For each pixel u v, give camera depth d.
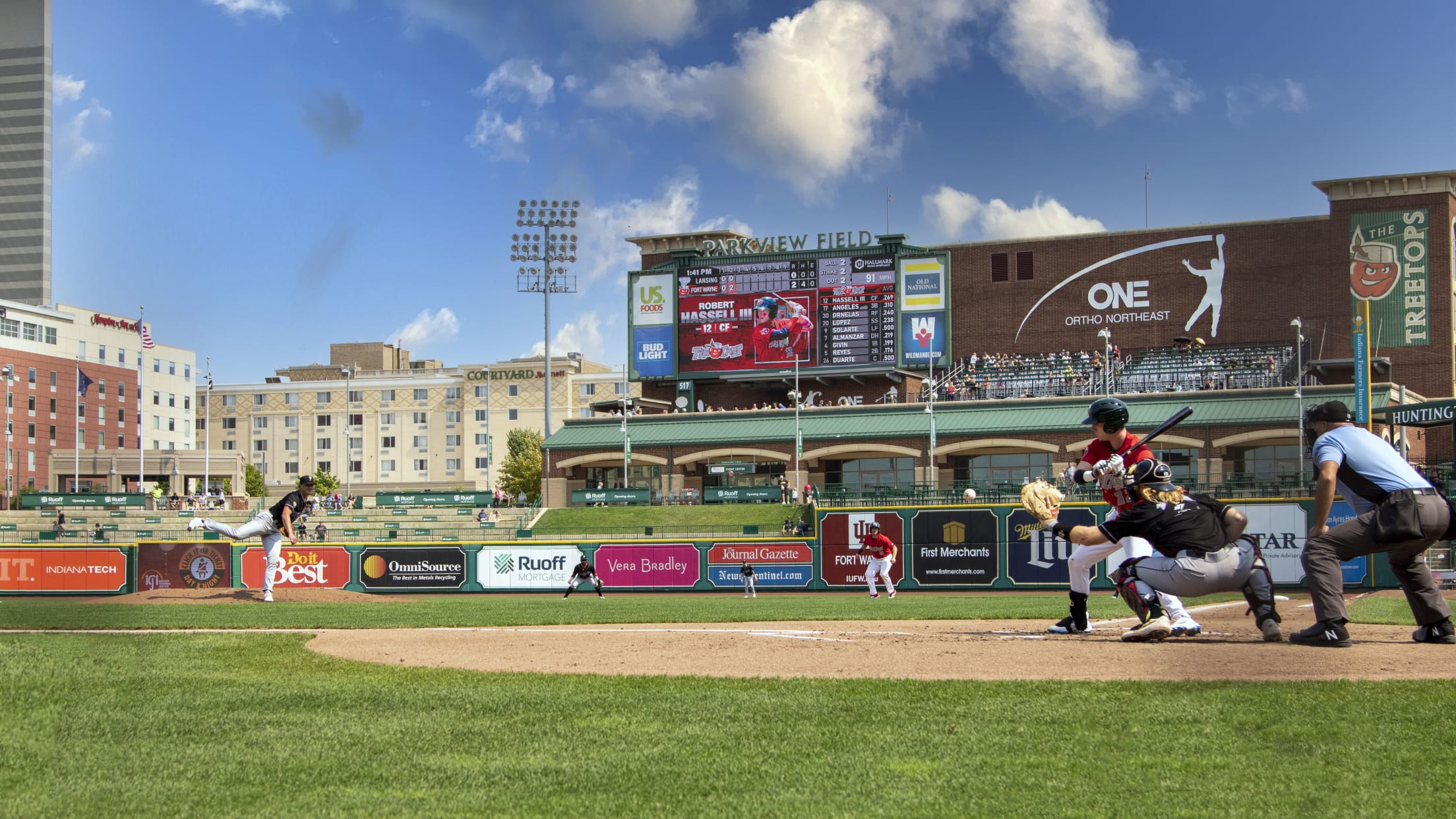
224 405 137.88
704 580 38.72
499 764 7.12
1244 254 76.94
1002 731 7.62
